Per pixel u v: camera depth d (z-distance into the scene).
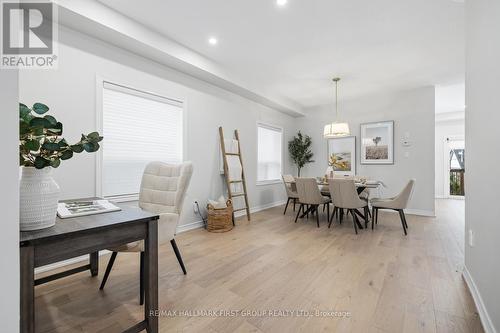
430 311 1.61
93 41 2.57
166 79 3.32
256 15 2.50
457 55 3.36
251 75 4.18
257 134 5.14
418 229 3.69
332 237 3.26
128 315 1.57
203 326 1.46
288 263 2.39
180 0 2.28
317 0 2.26
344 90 4.98
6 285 0.75
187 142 3.61
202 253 2.66
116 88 2.79
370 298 1.77
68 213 1.29
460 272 2.19
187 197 3.63
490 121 1.46
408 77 4.23
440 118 7.14
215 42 3.06
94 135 1.19
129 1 2.30
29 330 0.91
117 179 2.85
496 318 1.31
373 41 2.99
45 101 2.25
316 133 6.24
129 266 2.31
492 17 1.42
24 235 0.95
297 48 3.20
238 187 4.44
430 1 2.25
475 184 1.77
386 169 5.21
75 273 1.96
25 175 1.03
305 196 3.98
